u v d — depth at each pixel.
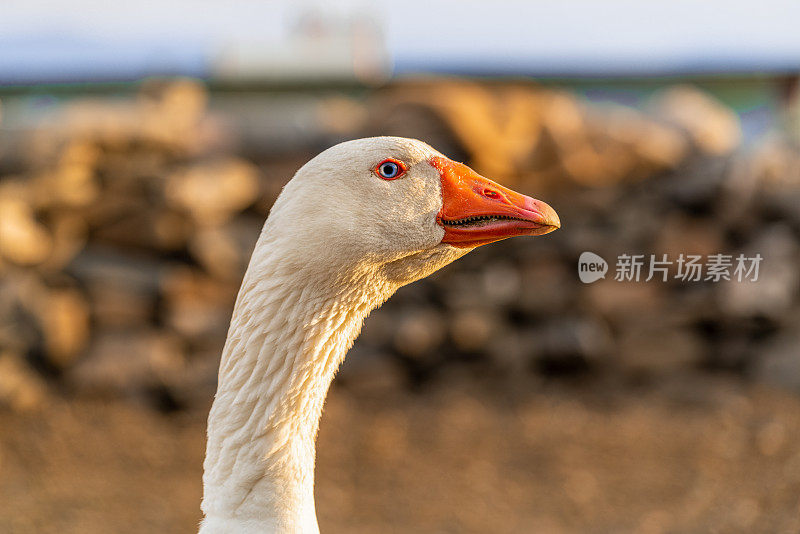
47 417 7.52
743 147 9.80
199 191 8.62
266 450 2.40
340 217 2.45
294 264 2.42
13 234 7.94
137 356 8.08
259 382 2.42
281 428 2.42
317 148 9.31
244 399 2.42
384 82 10.10
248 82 10.80
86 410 7.70
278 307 2.43
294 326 2.43
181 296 8.53
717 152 9.59
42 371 7.95
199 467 7.11
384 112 9.28
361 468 7.23
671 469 7.05
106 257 8.53
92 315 8.24
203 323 8.51
